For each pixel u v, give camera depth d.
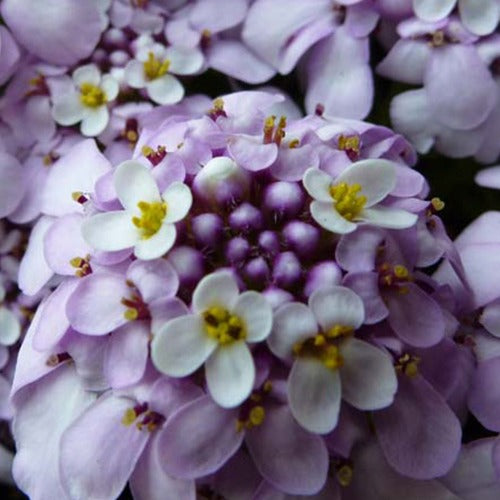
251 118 0.16
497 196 0.18
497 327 0.16
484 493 0.15
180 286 0.14
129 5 0.19
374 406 0.14
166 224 0.15
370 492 0.15
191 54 0.18
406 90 0.18
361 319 0.14
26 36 0.18
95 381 0.15
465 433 0.16
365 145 0.16
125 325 0.15
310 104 0.18
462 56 0.17
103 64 0.18
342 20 0.18
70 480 0.15
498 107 0.18
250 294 0.14
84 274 0.15
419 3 0.17
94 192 0.16
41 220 0.17
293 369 0.14
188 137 0.16
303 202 0.15
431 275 0.16
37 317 0.16
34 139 0.18
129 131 0.18
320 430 0.14
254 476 0.15
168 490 0.15
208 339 0.14
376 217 0.15
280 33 0.18
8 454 0.18
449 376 0.15
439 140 0.18
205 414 0.14
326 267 0.14
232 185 0.15
